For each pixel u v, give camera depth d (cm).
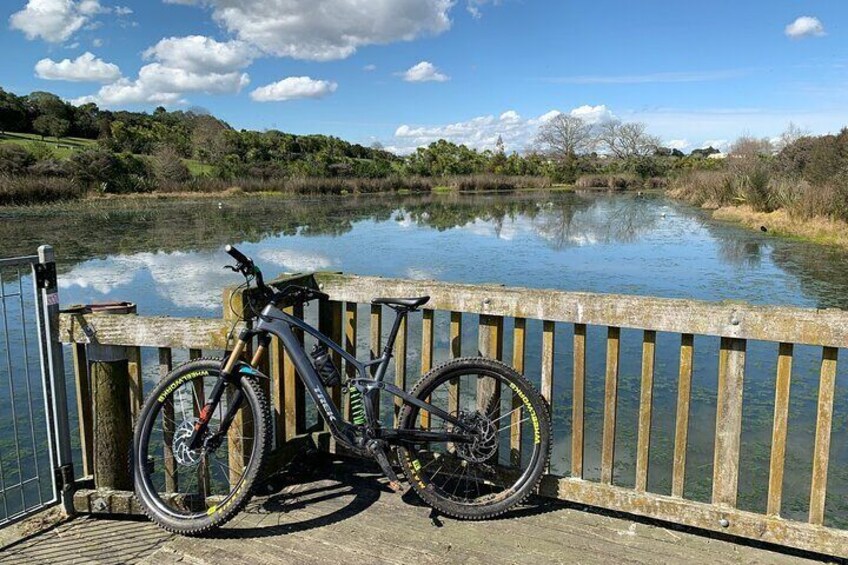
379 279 291
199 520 246
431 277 1195
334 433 260
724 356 235
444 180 5441
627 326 247
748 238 1705
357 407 262
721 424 239
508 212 2880
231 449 269
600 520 256
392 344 267
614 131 6253
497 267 1309
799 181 2181
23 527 262
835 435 489
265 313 261
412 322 776
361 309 836
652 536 244
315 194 4428
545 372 267
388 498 275
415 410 264
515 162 6350
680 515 244
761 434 491
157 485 380
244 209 2998
